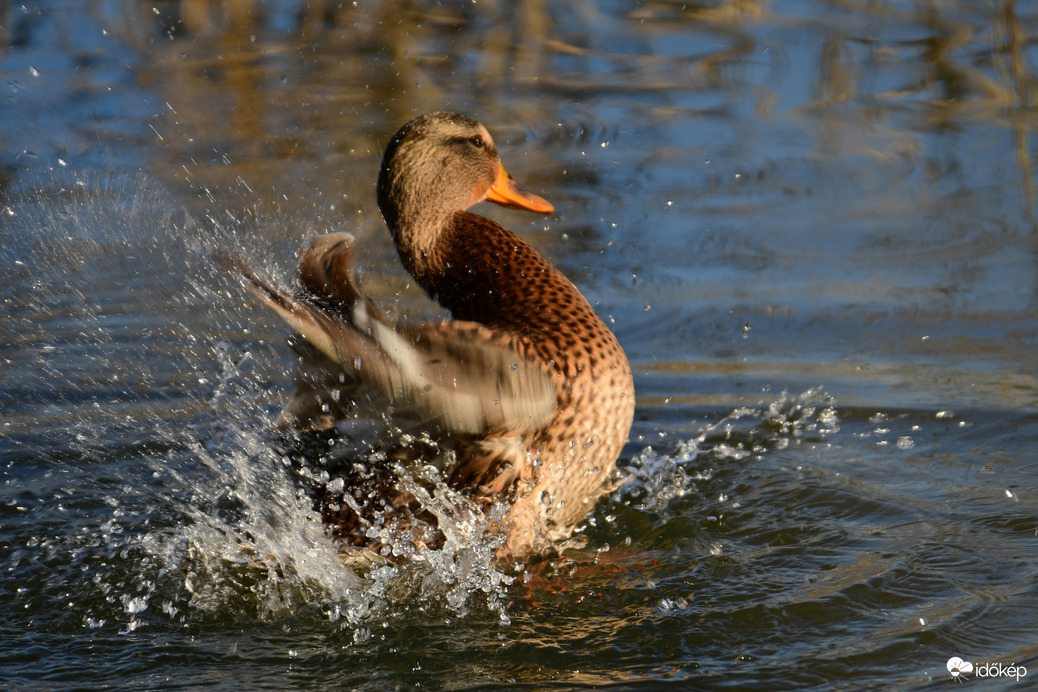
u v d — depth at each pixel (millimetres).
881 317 11055
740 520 7688
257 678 5938
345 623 6512
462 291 7773
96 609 6734
